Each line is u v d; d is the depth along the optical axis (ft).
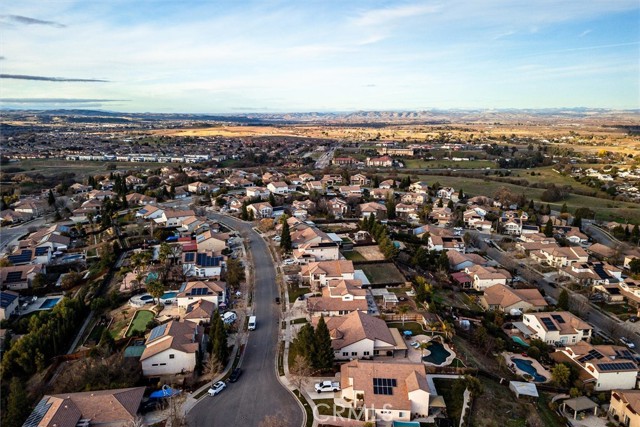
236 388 242.99
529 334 333.21
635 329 359.05
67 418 200.13
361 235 519.60
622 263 491.72
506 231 601.62
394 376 234.79
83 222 585.22
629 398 246.06
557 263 476.95
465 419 223.30
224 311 334.44
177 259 434.71
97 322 324.80
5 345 284.20
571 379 273.95
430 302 345.51
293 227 524.93
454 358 276.00
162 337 269.85
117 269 419.95
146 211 589.73
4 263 411.75
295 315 329.11
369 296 361.51
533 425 231.09
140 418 214.69
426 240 510.58
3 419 210.79
